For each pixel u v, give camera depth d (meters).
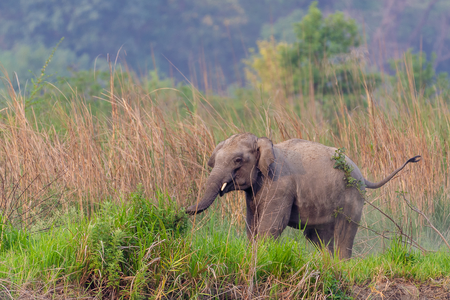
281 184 8.80
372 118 12.70
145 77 13.37
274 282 7.48
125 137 10.66
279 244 8.07
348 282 7.83
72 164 10.35
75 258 7.18
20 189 9.99
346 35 24.33
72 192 10.09
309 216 9.16
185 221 7.91
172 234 7.71
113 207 8.16
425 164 12.41
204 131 11.43
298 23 25.31
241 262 7.61
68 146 10.84
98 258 7.05
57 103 12.28
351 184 9.12
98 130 11.67
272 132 12.46
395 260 8.70
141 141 10.60
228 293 7.38
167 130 11.41
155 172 10.67
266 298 7.33
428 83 23.23
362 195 9.27
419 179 12.16
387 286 7.90
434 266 8.58
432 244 11.20
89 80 18.20
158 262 7.29
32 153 10.46
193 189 10.78
